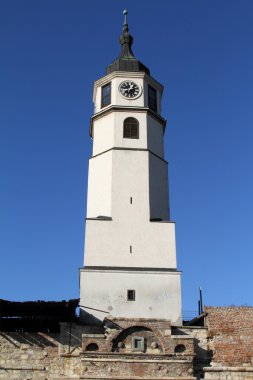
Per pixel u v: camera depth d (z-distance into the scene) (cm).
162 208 4688
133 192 4591
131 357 3825
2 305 3853
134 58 5294
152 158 4791
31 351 3959
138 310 4156
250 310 4147
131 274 4272
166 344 3875
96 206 4616
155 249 4391
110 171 4666
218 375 3912
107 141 4831
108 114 4938
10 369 3909
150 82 5147
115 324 3941
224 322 4094
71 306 3916
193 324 4369
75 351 3953
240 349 4012
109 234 4412
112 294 4194
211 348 4016
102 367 3791
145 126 4872
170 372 3794
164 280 4272
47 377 3881
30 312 3975
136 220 4484
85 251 4334
